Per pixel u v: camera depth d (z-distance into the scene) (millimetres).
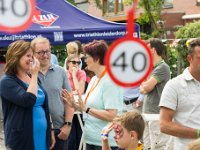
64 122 4723
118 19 23062
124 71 1547
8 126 3936
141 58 1569
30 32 8367
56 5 9453
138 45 1561
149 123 5117
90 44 4062
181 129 3447
